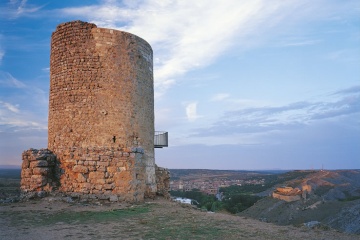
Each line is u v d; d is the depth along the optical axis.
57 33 20.14
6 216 13.17
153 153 21.53
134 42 20.42
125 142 18.97
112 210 15.16
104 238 9.88
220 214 15.64
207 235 10.60
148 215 14.21
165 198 22.09
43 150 18.94
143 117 20.42
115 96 19.16
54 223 12.04
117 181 17.89
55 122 19.31
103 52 19.33
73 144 18.50
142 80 20.66
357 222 60.12
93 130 18.56
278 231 11.58
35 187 17.45
